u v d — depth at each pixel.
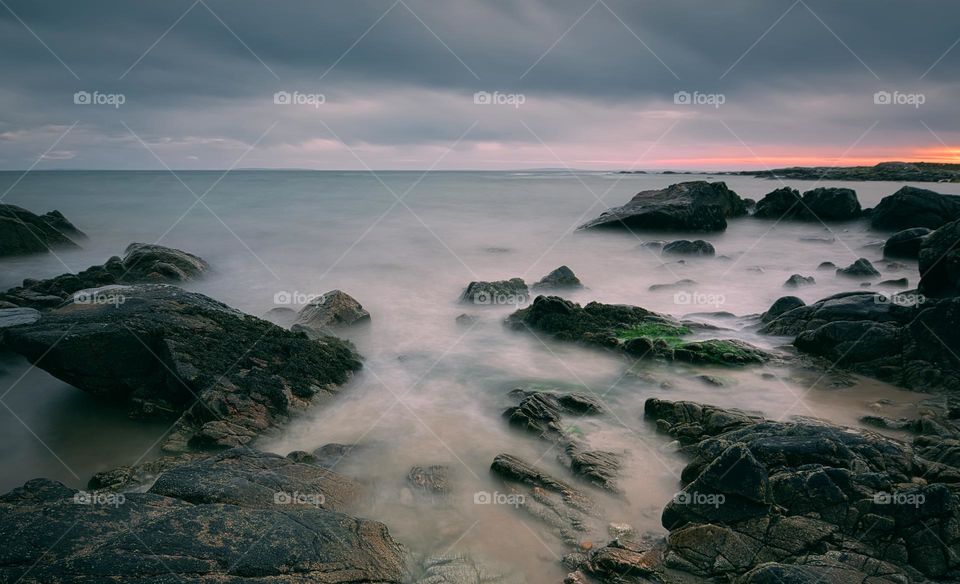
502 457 9.59
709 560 7.03
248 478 8.09
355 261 27.97
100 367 11.99
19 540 6.24
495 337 16.52
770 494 7.44
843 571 6.55
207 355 12.23
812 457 8.11
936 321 12.69
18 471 9.91
